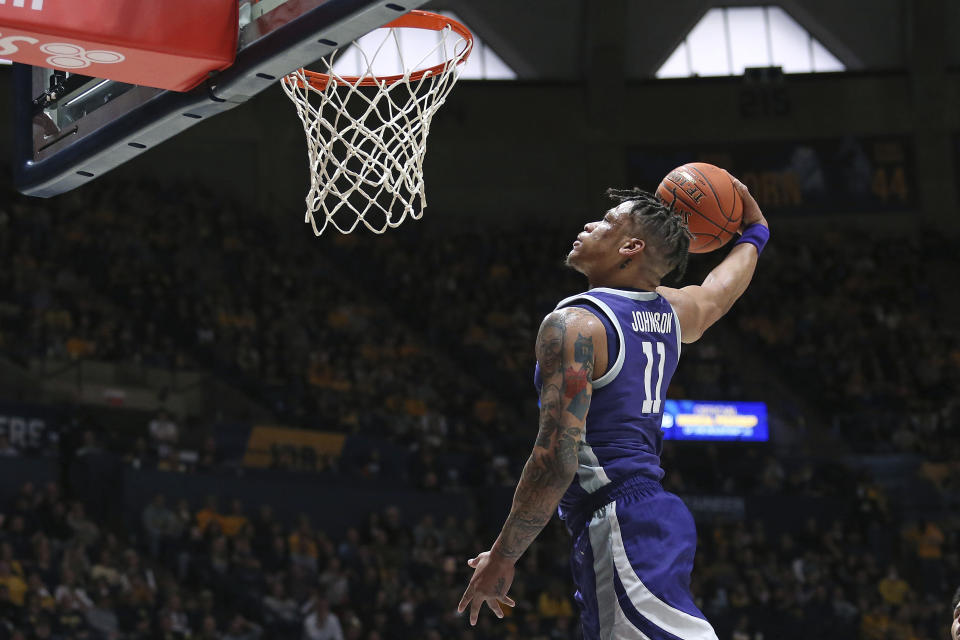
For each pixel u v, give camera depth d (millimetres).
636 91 31078
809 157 30969
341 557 17828
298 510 18812
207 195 27234
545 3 30859
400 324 26922
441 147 30391
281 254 26828
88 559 15430
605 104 30844
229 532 17594
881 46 31562
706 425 24469
